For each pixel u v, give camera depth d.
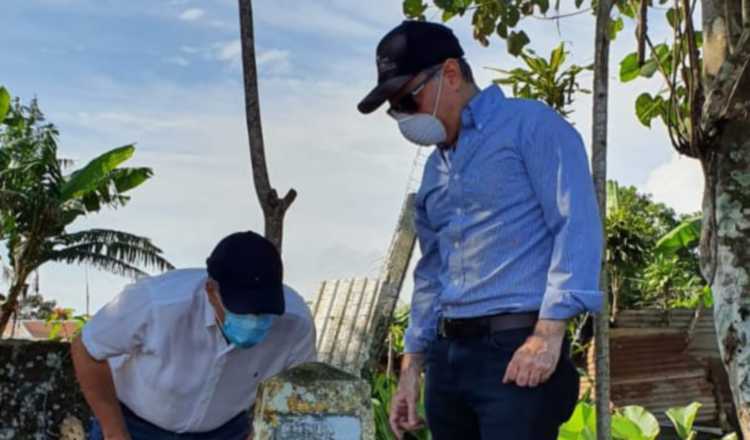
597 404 3.83
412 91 2.83
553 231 2.74
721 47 4.13
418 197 3.08
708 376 14.14
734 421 13.81
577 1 5.54
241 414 3.59
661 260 17.30
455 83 2.85
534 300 2.77
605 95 3.93
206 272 3.28
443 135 2.86
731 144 3.99
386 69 2.85
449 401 2.95
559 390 2.73
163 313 3.12
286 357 3.39
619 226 14.40
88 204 14.18
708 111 4.02
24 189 13.22
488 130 2.83
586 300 2.62
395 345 9.77
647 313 14.47
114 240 14.42
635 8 4.51
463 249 2.86
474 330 2.82
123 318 3.13
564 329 2.67
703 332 14.31
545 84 7.95
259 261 2.96
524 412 2.70
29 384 5.05
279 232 5.12
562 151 2.74
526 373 2.62
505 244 2.80
